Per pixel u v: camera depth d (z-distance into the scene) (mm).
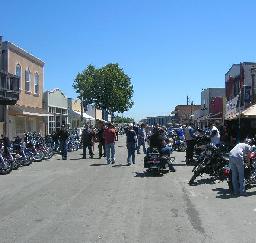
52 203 12180
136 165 22562
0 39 33094
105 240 8305
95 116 75000
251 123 31328
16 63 35812
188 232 8867
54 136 31344
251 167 13969
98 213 10766
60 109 53562
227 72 52344
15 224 9711
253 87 36781
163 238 8414
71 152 33875
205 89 70688
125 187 14992
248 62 42531
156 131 18891
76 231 9023
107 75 73750
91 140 27531
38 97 42844
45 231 9055
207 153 15953
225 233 8773
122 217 10297
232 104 43906
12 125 34906
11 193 14102
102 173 19172
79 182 16406
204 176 17609
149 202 12188
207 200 12461
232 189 13859
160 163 18156
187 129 22234
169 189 14484
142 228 9219
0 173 19312
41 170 20828
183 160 24734
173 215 10477
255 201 12258
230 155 13453
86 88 74000
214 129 20438
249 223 9625
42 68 44219
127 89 75438
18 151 22750
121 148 39250
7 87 27922
